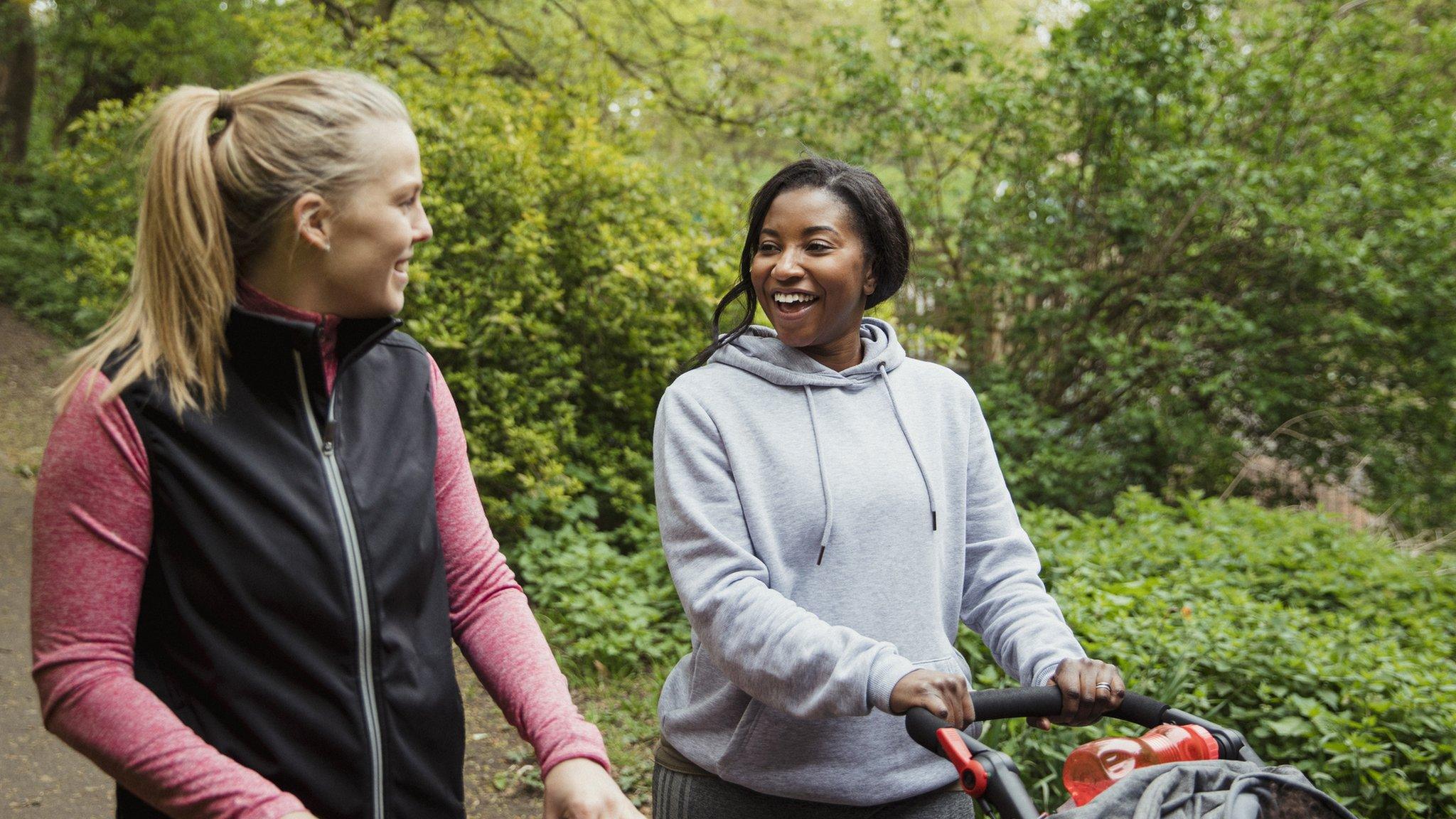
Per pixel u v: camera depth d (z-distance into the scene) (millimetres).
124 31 12328
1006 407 7863
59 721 1128
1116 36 7938
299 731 1188
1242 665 3605
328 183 1227
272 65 6434
